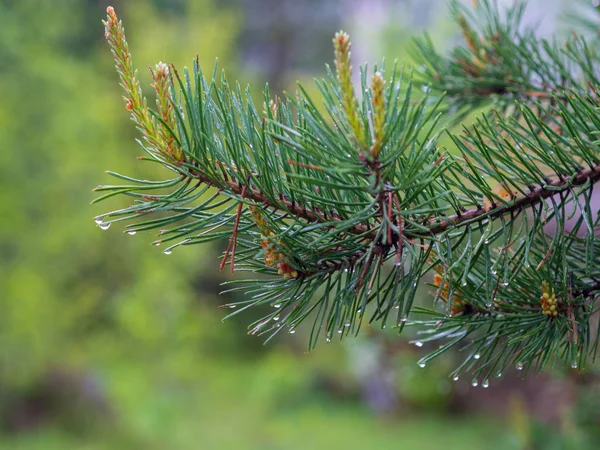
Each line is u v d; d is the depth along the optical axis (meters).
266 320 0.67
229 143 0.66
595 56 0.92
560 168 0.67
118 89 4.41
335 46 0.60
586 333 0.71
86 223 3.93
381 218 0.66
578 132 0.70
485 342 0.70
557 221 0.66
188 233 0.65
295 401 5.07
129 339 4.46
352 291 0.67
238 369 5.83
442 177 0.67
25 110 3.92
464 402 4.33
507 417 3.99
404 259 0.66
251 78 5.22
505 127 0.68
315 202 0.66
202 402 4.95
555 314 0.69
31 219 3.96
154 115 0.62
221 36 4.77
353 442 4.10
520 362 0.70
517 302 0.70
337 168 0.61
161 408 4.36
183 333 4.40
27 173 3.91
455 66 0.98
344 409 4.86
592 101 0.72
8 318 3.84
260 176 0.65
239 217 0.64
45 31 4.16
